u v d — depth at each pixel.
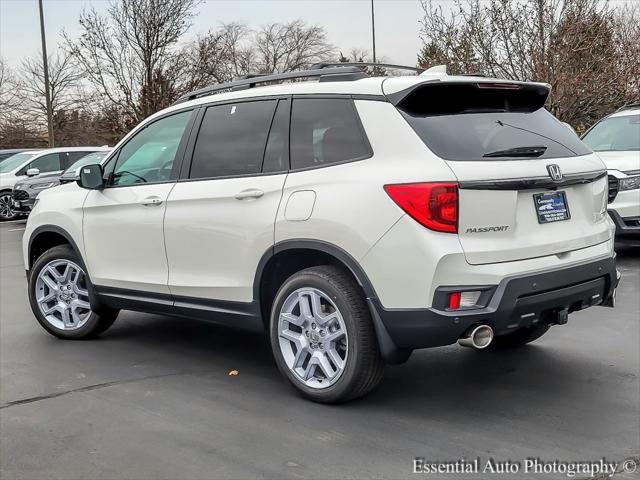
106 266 5.58
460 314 3.78
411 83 4.10
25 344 5.93
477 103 4.34
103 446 3.83
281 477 3.44
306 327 4.37
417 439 3.85
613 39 16.72
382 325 3.99
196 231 4.85
